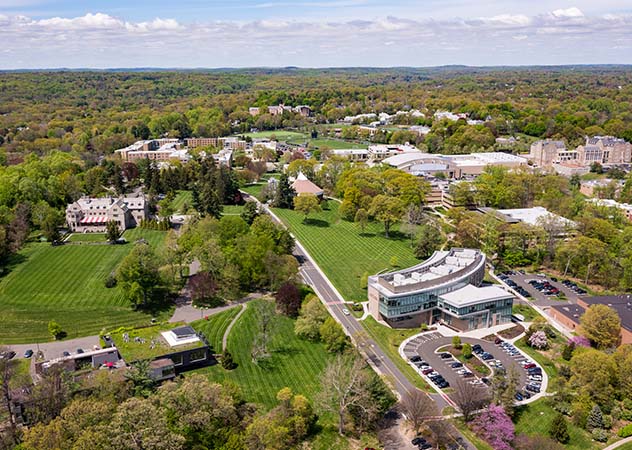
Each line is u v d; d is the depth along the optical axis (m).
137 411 117.12
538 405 158.12
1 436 127.75
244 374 169.88
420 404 144.88
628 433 147.88
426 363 178.75
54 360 162.00
